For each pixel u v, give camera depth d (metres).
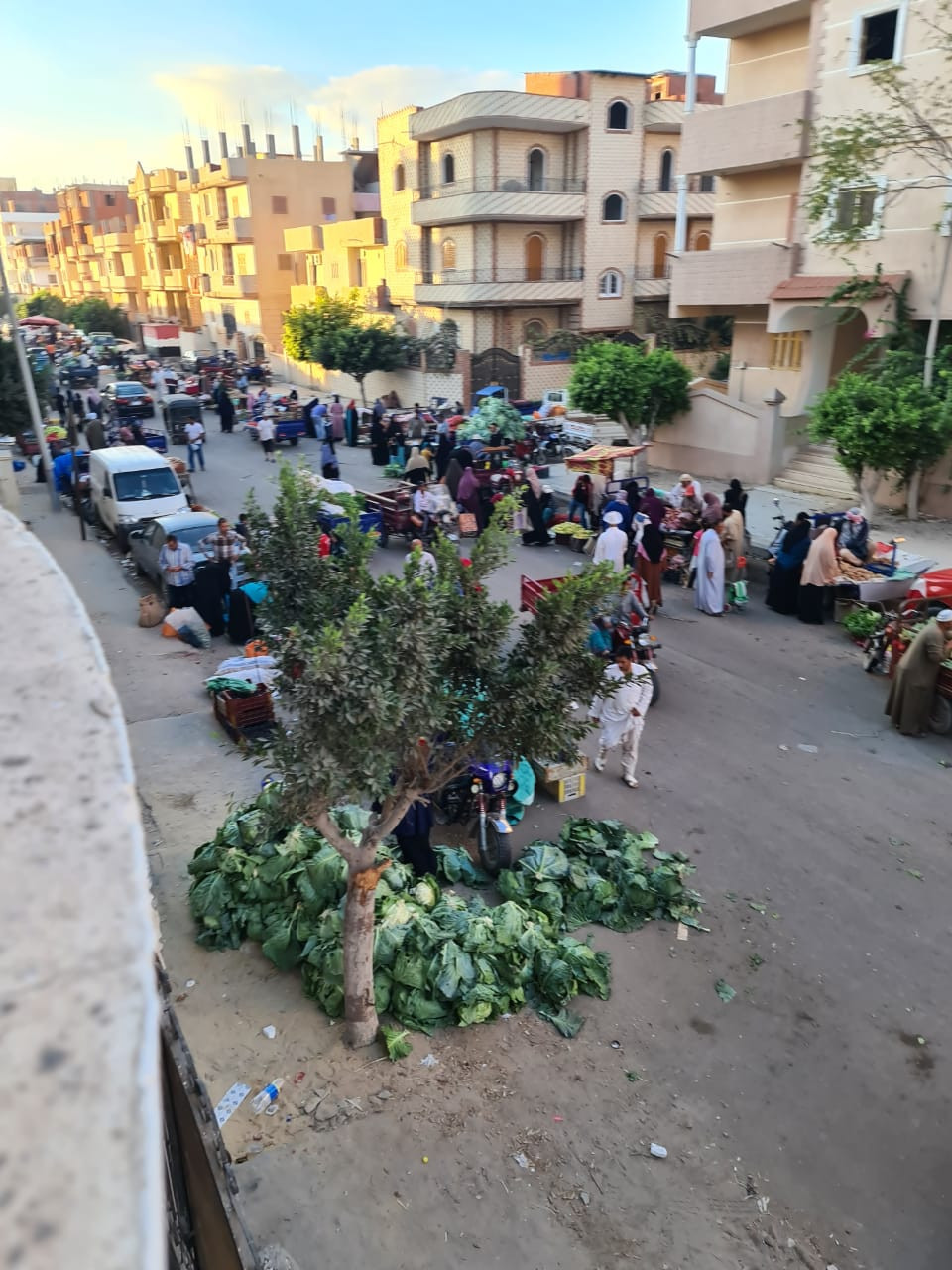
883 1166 5.26
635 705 8.83
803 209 20.30
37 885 0.71
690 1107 5.59
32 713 0.91
